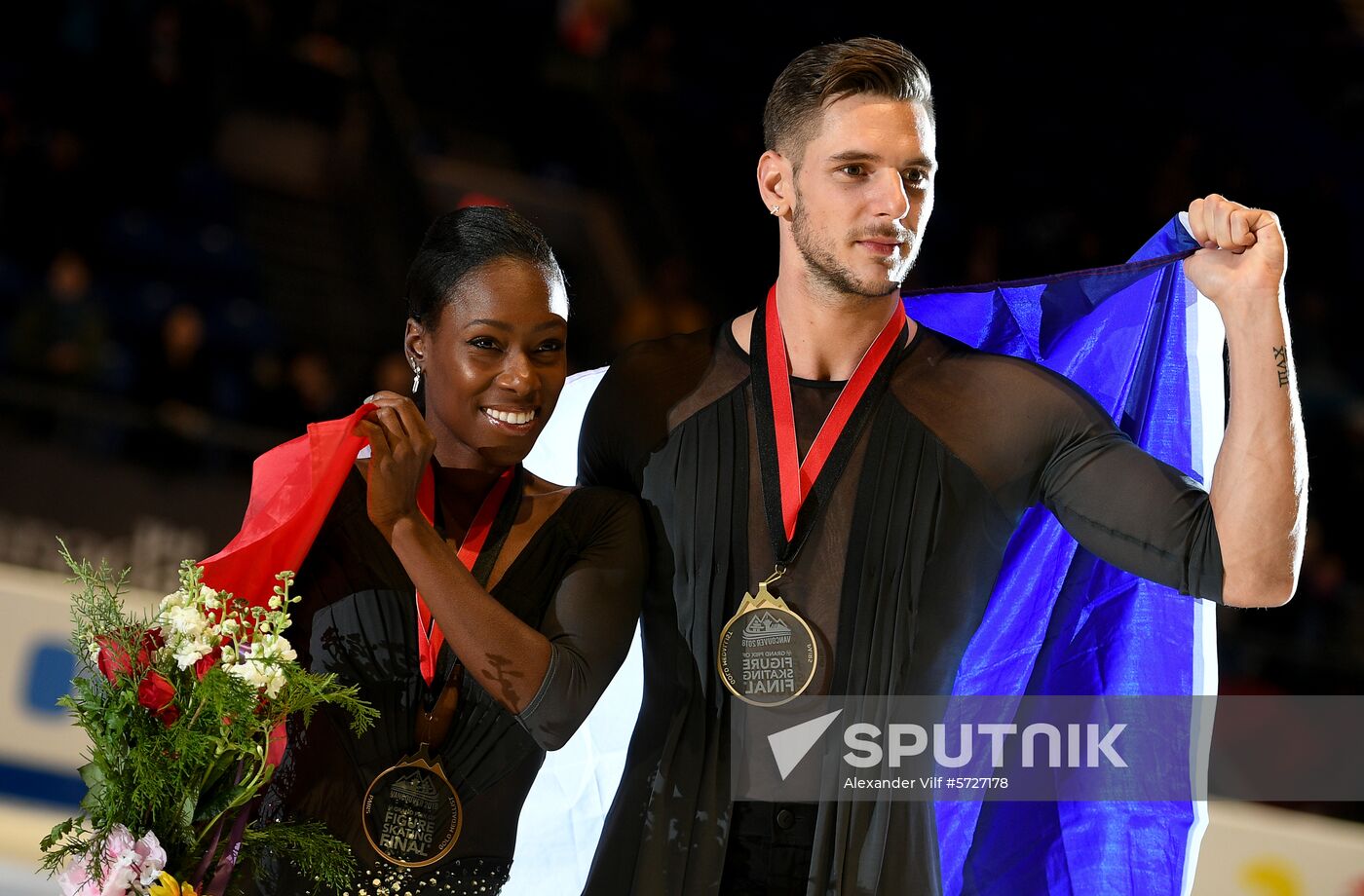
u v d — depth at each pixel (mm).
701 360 7988
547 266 7480
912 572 7426
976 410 7609
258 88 36219
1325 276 35219
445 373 7391
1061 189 37594
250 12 36375
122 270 30172
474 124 39031
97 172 30797
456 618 6980
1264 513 6965
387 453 7004
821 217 7371
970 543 7508
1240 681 23219
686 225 37938
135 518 22344
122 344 27812
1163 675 8070
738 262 37438
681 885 7281
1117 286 8242
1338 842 19000
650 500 7781
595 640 7305
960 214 36250
